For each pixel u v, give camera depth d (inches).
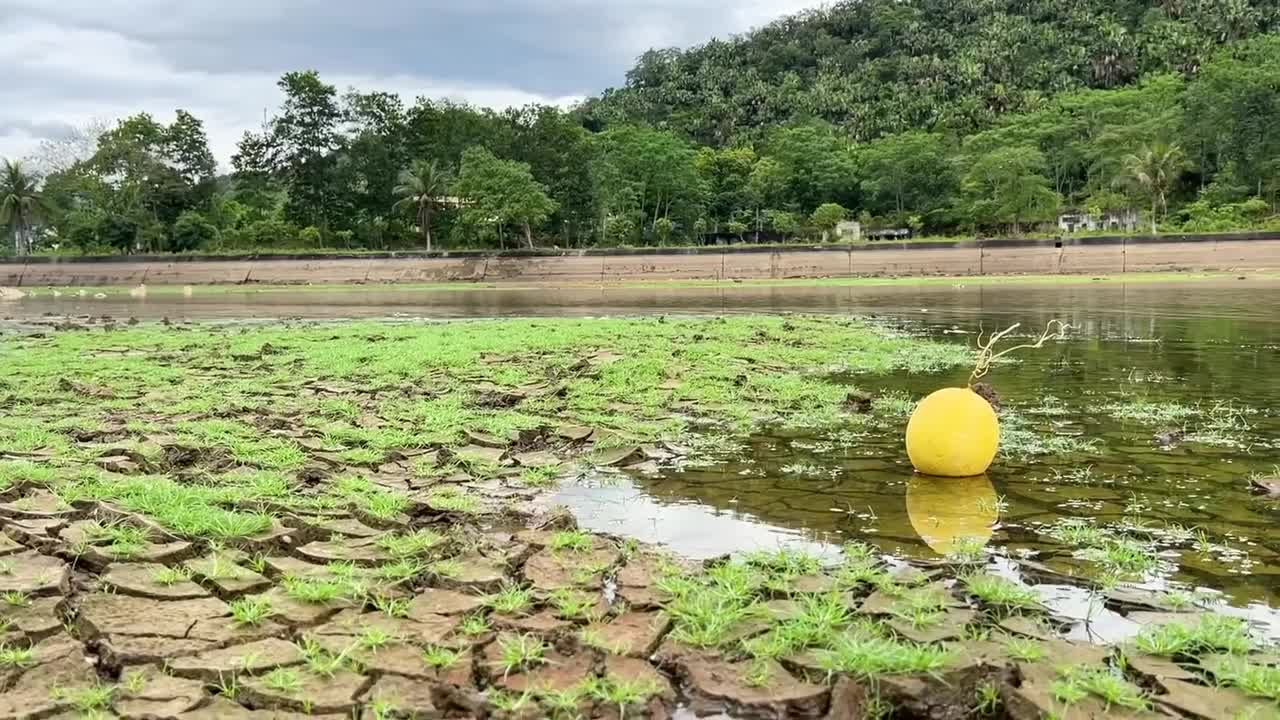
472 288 1943.9
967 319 786.8
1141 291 1226.6
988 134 2704.2
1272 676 124.7
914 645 136.1
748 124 4146.2
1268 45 2549.2
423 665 130.1
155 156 2438.5
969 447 237.0
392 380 415.8
